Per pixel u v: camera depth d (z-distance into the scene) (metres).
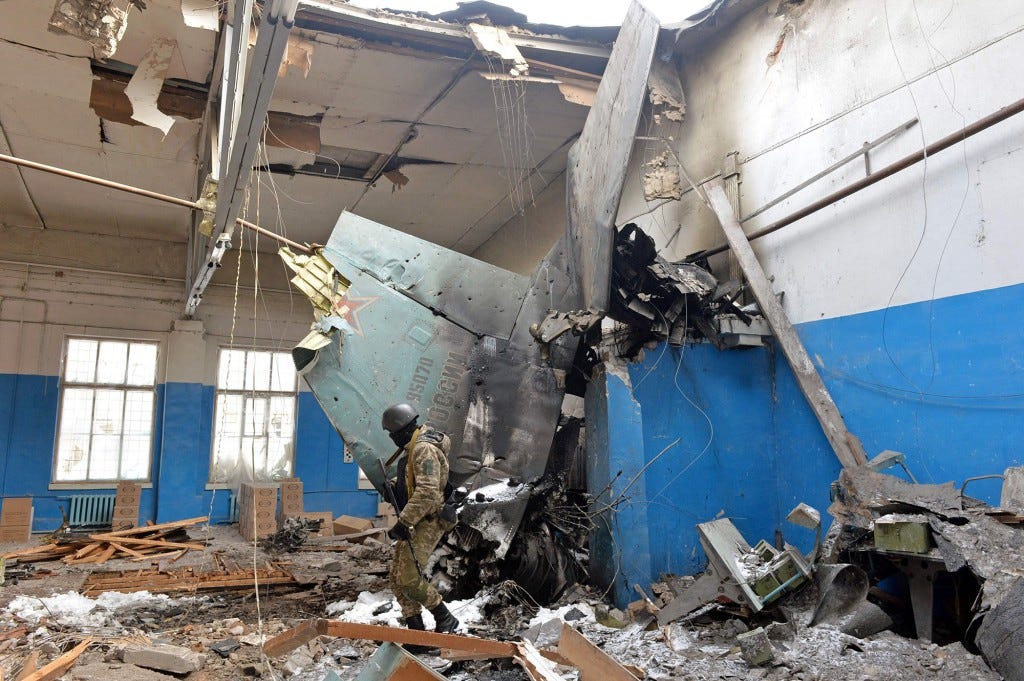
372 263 5.18
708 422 5.05
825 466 4.79
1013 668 2.79
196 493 10.74
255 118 3.72
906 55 4.32
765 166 5.41
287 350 11.78
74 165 8.20
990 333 3.76
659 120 5.97
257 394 11.48
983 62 3.86
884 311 4.39
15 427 9.80
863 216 4.57
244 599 5.26
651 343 4.99
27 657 3.59
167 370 10.76
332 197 9.65
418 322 5.10
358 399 4.89
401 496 4.12
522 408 5.00
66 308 10.34
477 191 9.40
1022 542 3.08
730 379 5.18
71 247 10.48
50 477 9.93
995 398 3.72
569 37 5.98
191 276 8.98
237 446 11.24
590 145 5.20
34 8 5.22
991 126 3.77
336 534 9.32
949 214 4.00
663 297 4.96
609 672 2.68
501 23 5.83
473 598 4.61
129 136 7.45
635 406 4.76
